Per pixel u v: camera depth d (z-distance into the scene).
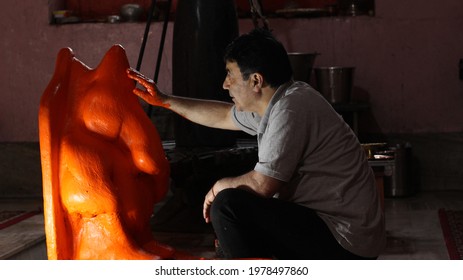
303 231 3.29
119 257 3.32
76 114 3.40
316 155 3.26
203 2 5.70
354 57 7.27
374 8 7.23
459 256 4.78
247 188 3.25
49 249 3.30
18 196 7.59
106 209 3.31
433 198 6.86
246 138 6.62
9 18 7.54
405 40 7.20
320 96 3.32
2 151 7.59
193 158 5.23
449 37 7.15
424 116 7.24
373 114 7.29
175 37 5.81
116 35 7.46
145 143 3.42
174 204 6.73
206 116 3.71
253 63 3.24
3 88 7.59
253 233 3.30
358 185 3.29
